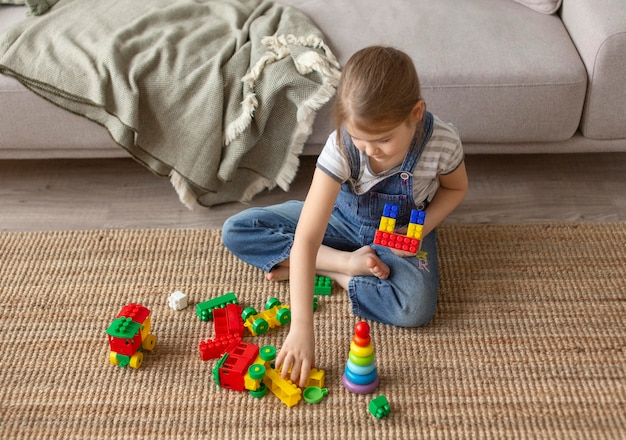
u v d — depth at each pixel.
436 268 1.49
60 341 1.46
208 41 1.76
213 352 1.39
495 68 1.65
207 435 1.27
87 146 1.76
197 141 1.66
